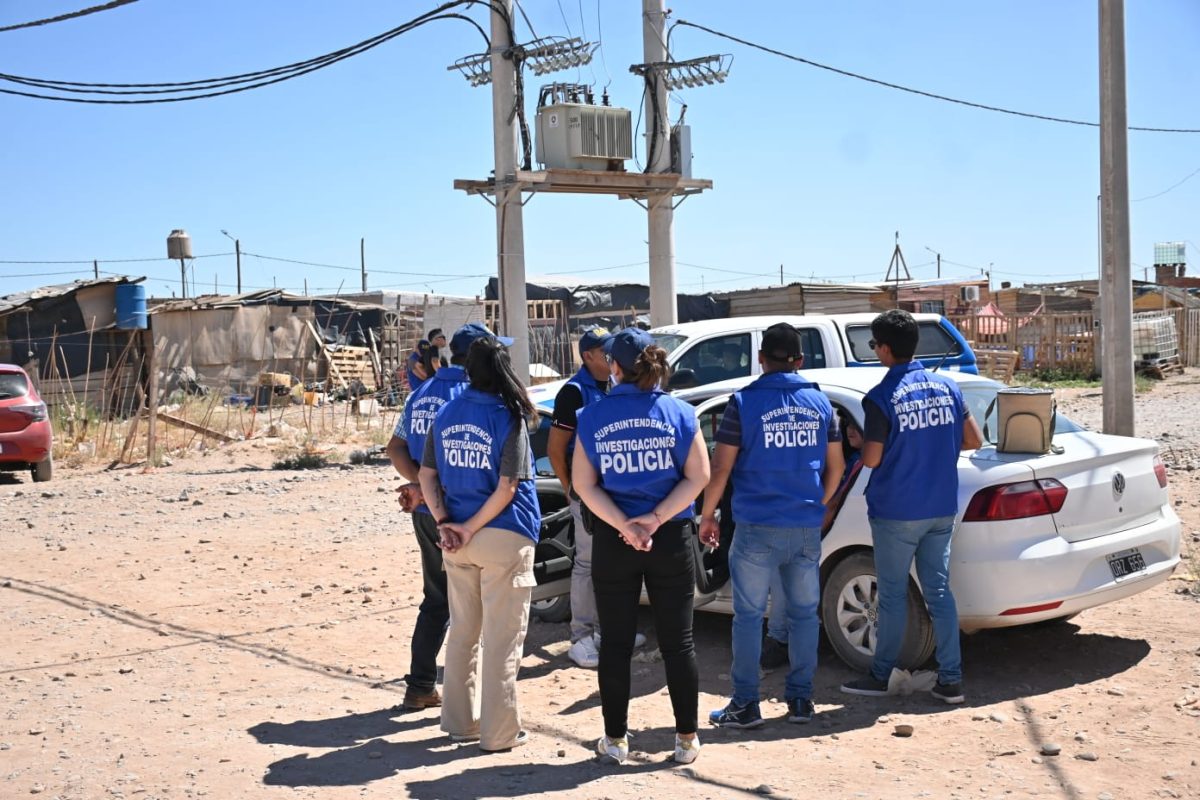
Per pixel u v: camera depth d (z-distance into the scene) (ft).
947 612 18.22
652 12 56.03
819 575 18.79
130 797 15.17
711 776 15.43
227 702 19.83
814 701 18.94
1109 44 35.37
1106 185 35.73
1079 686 18.85
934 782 14.89
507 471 16.61
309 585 29.12
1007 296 131.64
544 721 18.52
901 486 18.03
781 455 17.10
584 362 20.47
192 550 34.01
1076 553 18.79
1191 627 21.66
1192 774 14.73
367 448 58.70
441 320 95.45
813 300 110.73
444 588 19.10
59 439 63.26
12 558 33.27
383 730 18.17
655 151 56.34
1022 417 19.44
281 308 100.63
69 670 21.91
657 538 15.70
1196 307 142.10
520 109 53.21
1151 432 52.95
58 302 84.12
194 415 74.90
